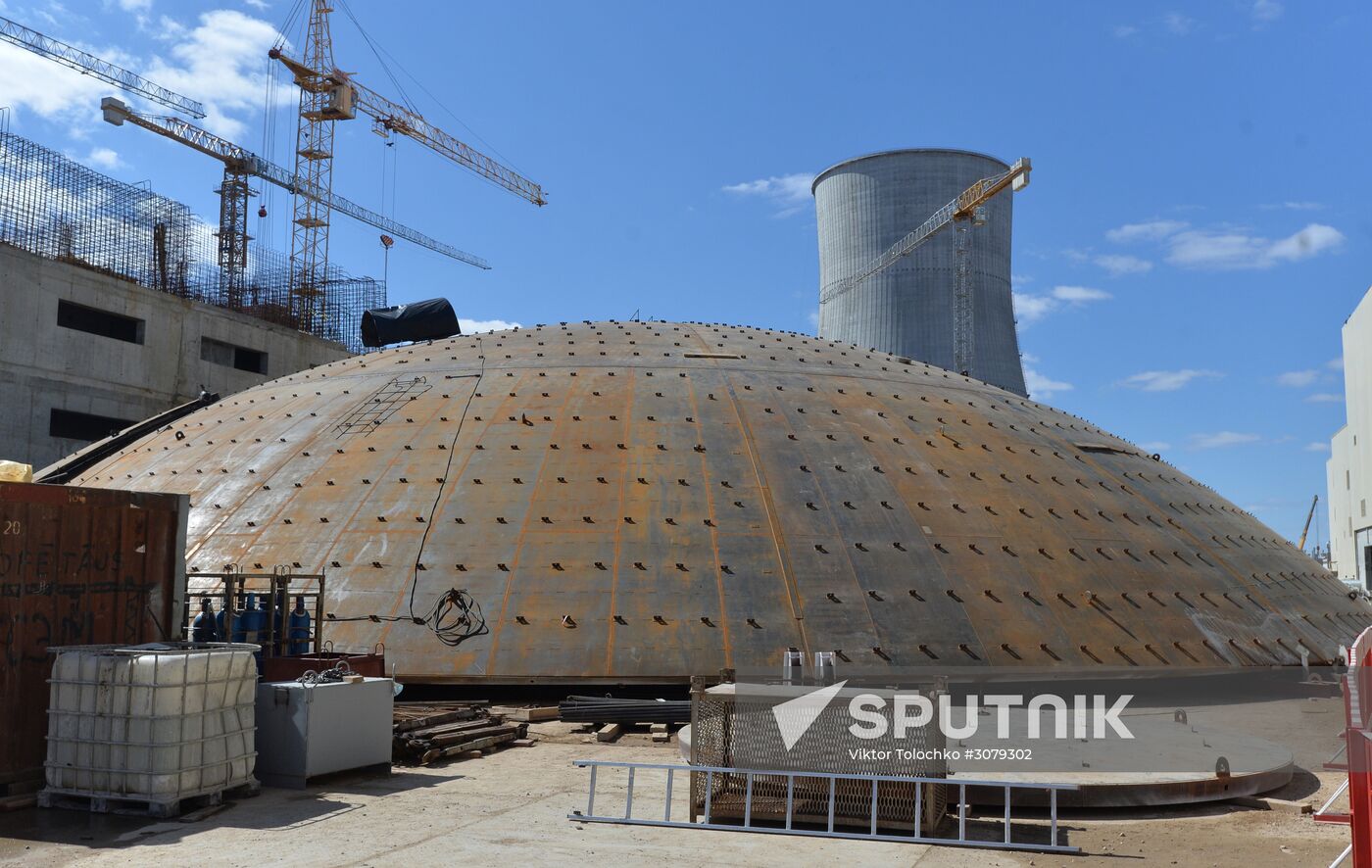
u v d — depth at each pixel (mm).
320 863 9797
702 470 21688
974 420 26016
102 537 13438
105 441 29828
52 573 12750
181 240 61094
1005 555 20781
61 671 11938
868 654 18141
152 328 53156
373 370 27547
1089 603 20188
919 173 82125
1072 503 23297
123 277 53219
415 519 20766
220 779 12227
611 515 20547
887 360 30672
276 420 25312
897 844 10867
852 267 83938
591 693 18281
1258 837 11320
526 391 24812
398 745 15125
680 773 14461
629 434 22734
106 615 13422
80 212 55594
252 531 21016
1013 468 23906
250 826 11242
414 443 22969
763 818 11555
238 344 58625
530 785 13617
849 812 11422
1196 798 12609
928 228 80688
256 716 13539
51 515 12797
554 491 21172
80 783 11703
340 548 20312
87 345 49531
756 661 17938
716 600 18953
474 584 19359
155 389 53000
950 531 21047
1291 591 24094
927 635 18656
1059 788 10906
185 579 14703
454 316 35969
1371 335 59188
